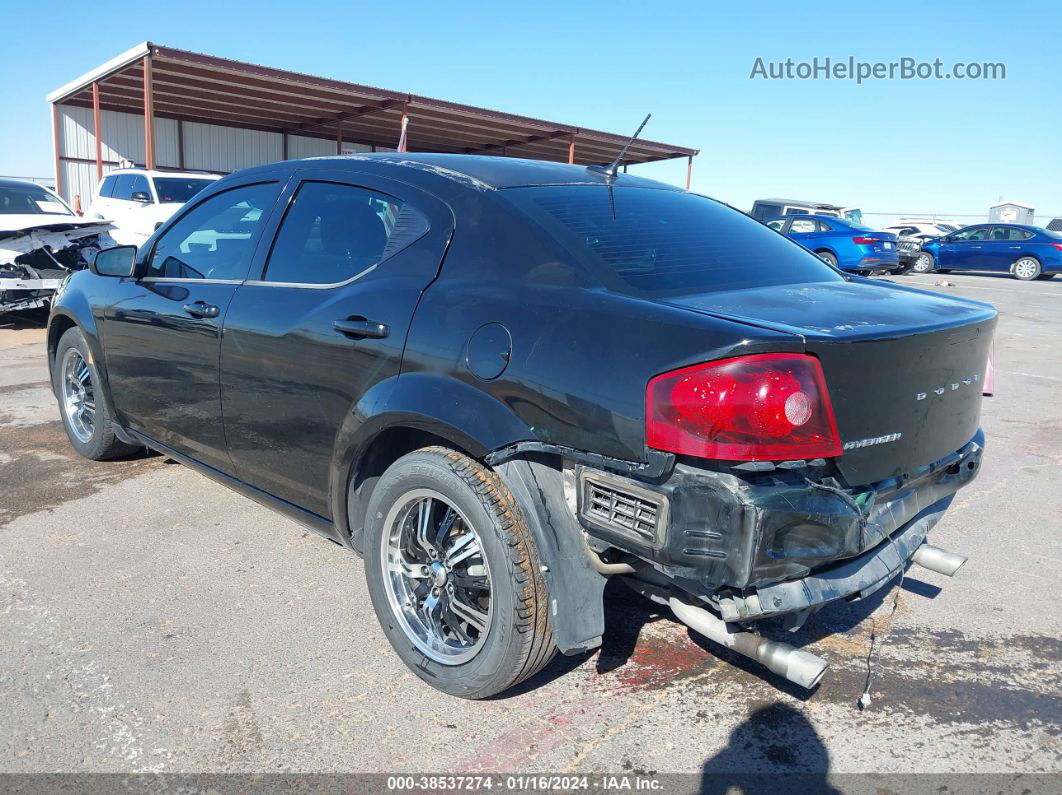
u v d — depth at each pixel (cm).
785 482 212
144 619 313
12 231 917
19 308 941
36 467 482
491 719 258
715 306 233
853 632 319
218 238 369
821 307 242
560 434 231
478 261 268
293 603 329
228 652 292
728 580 208
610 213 293
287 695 268
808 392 208
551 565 238
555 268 252
